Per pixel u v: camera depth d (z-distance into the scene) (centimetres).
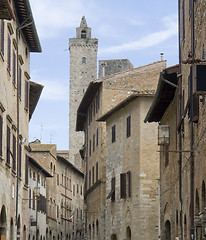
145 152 4872
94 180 6400
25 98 4278
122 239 5194
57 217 9081
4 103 3241
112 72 10438
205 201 2417
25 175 4412
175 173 3650
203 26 2427
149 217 4775
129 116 5150
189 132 2936
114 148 5547
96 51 14975
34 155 8262
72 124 14638
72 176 10394
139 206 4797
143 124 4903
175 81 3519
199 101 2555
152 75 5872
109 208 5634
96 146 6300
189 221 2922
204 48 2398
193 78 2011
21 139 3984
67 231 9906
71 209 10256
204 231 2378
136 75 5884
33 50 4441
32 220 6781
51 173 8488
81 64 14938
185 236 3162
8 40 3369
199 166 2538
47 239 8206
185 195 3114
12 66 3572
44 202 7794
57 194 9075
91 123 6688
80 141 14488
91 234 6556
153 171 4844
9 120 3384
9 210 3469
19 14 3741
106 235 5684
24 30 4009
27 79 4384
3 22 3130
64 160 9425
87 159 7044
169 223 4216
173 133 3781
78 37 15188
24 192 4331
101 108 5897
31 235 6788
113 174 5541
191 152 2778
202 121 2447
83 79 14888
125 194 5134
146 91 4934
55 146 8806
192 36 2747
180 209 3350
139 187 4822
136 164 4928
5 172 3294
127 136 5188
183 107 3167
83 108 7000
